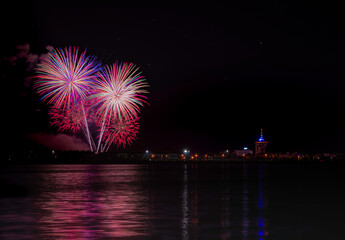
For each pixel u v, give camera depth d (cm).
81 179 8606
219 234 2419
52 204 3925
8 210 3456
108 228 2584
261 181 7906
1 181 7856
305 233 2480
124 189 5881
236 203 4091
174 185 6800
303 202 4206
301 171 13975
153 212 3362
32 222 2803
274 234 2442
